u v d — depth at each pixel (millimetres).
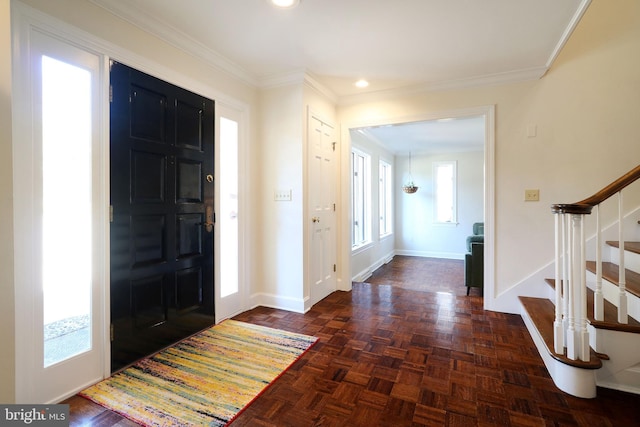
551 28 2307
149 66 2178
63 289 1744
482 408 1674
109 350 1954
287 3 2000
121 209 2000
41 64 1623
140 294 2146
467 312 3160
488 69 3008
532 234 3045
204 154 2668
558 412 1638
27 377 1574
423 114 3457
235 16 2145
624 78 2764
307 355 2256
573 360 1775
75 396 1765
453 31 2342
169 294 2367
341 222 3982
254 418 1599
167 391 1814
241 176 3088
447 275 5484
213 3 1997
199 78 2609
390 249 7410
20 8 1524
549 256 2996
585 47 2850
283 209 3232
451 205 7391
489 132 3162
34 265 1603
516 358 2207
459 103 3295
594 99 2840
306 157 3229
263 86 3264
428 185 7531
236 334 2604
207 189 2705
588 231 2818
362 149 5414
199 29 2311
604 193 1797
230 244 3002
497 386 1871
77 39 1769
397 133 5512
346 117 3871
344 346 2398
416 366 2102
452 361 2170
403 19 2188
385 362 2156
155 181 2234
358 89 3555
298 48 2604
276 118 3238
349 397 1770
